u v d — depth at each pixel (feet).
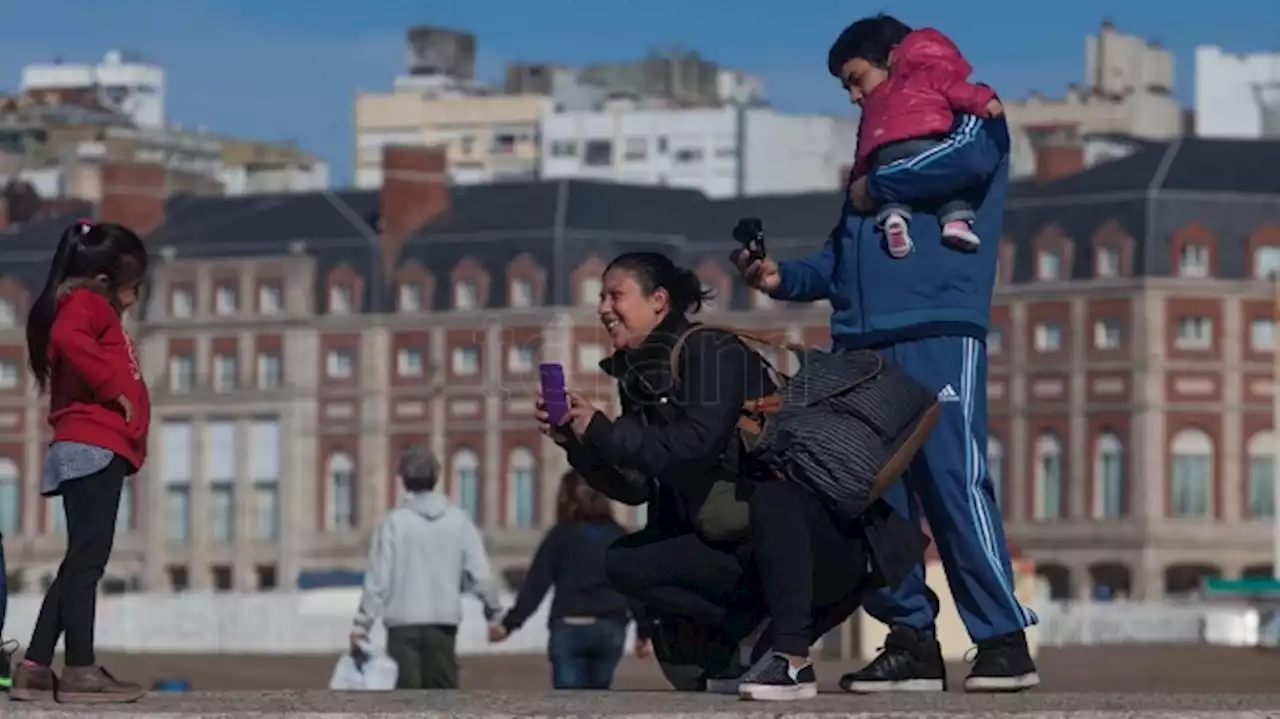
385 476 313.73
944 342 40.78
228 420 318.86
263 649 187.01
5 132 462.60
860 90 41.73
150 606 189.26
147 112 505.66
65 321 37.86
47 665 38.47
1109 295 296.30
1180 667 138.21
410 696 38.47
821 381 37.42
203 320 320.50
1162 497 292.81
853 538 37.86
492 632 64.90
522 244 309.01
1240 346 295.07
